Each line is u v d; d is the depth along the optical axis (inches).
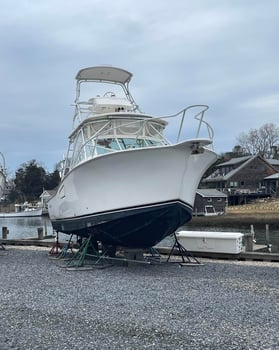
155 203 370.6
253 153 3651.6
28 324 215.5
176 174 366.6
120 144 416.2
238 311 237.6
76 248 552.4
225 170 3073.3
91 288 303.9
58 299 269.7
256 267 412.5
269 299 268.8
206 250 488.4
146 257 457.1
